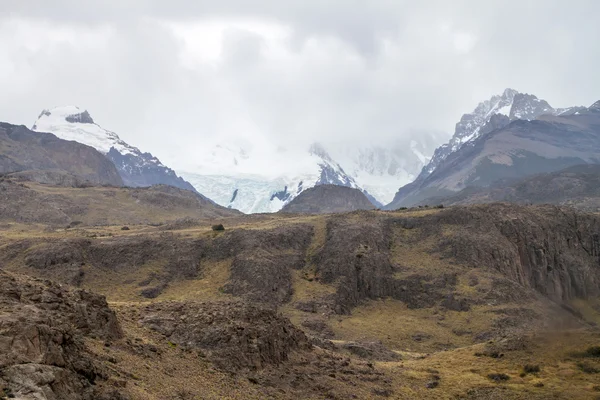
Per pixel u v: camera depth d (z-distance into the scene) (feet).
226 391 192.95
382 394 248.32
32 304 168.35
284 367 242.17
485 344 351.46
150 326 228.84
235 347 225.35
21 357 130.11
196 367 205.36
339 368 269.03
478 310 540.93
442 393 262.26
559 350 305.94
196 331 229.66
